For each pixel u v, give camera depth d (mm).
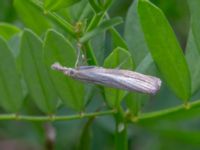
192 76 91
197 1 86
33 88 94
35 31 101
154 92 75
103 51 91
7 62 95
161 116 93
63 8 86
